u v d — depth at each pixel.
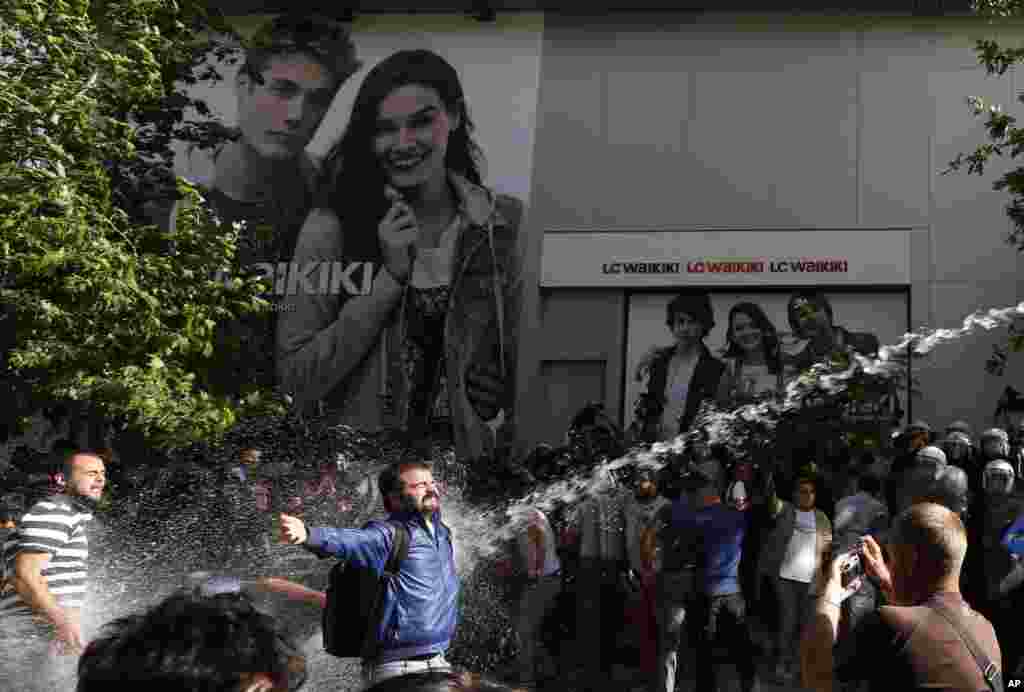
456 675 2.88
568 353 21.30
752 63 21.58
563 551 12.89
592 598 12.70
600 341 21.25
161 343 13.24
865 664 4.28
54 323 12.70
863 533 11.86
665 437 20.67
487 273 21.69
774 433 16.80
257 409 14.97
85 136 13.34
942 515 4.40
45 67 13.19
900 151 20.94
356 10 22.61
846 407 18.98
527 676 12.06
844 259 20.80
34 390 13.11
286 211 22.23
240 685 2.25
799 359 20.61
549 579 12.24
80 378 12.81
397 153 22.17
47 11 13.28
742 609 11.01
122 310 12.92
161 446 13.37
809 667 4.69
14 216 12.26
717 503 11.19
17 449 13.85
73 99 12.94
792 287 20.89
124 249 13.70
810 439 16.48
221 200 22.36
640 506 12.78
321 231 22.11
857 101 21.17
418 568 6.73
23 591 7.54
